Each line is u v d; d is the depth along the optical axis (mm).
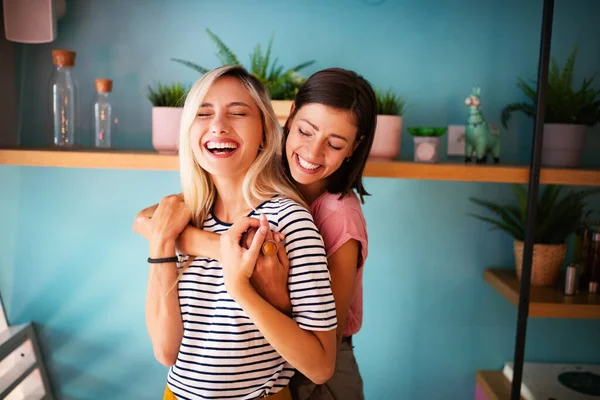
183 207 1036
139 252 1834
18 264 1832
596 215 1778
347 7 1716
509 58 1729
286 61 1734
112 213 1817
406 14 1721
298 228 900
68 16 1715
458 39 1728
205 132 951
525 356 1870
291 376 1033
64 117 1615
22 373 1729
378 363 1875
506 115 1683
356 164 1038
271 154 1005
